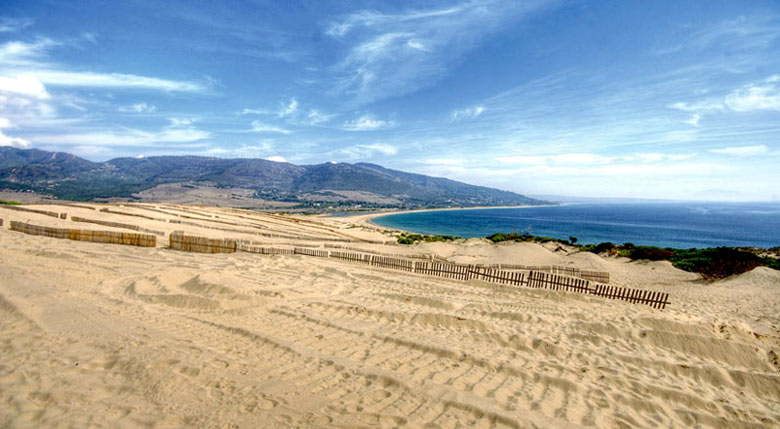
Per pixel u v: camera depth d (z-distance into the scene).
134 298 10.45
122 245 20.58
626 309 12.60
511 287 15.37
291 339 7.95
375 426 4.91
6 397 5.11
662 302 13.77
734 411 6.22
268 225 49.69
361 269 18.03
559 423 5.30
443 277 17.62
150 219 36.88
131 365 6.19
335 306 10.62
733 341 8.90
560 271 22.69
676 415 6.01
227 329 8.31
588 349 8.34
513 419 5.22
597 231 124.44
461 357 7.32
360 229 81.00
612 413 5.80
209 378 5.96
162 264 15.86
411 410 5.37
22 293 9.77
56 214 31.56
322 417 5.05
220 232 33.84
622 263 34.06
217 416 4.95
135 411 4.97
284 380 6.07
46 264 13.53
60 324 7.93
